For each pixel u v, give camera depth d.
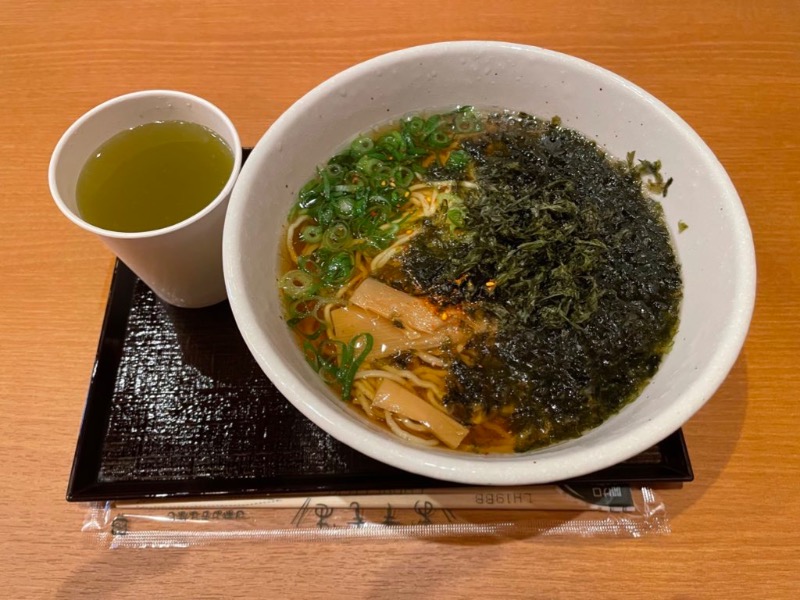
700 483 0.25
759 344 0.28
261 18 0.39
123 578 0.23
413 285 0.28
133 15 0.39
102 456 0.26
